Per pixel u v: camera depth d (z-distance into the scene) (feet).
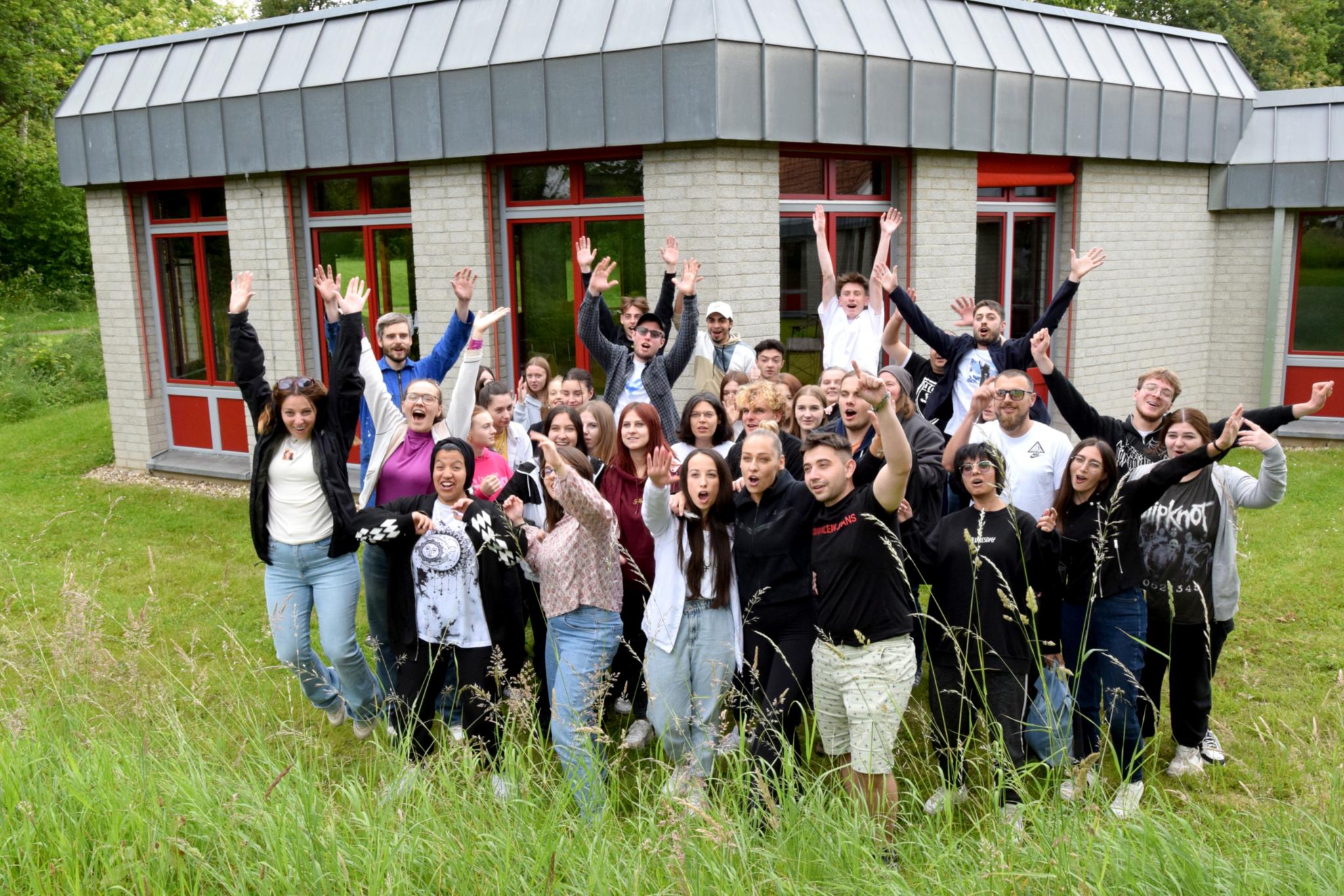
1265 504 14.70
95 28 107.34
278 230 31.86
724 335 23.99
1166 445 14.69
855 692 12.75
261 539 16.01
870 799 11.93
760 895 10.01
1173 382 16.75
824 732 13.42
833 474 12.83
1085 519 14.32
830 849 10.41
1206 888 9.51
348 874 10.10
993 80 29.40
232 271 33.04
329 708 16.69
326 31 30.45
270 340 32.65
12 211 107.76
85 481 35.45
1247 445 14.64
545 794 11.84
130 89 33.53
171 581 24.75
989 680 13.56
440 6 28.84
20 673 14.38
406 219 30.32
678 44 24.26
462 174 28.48
